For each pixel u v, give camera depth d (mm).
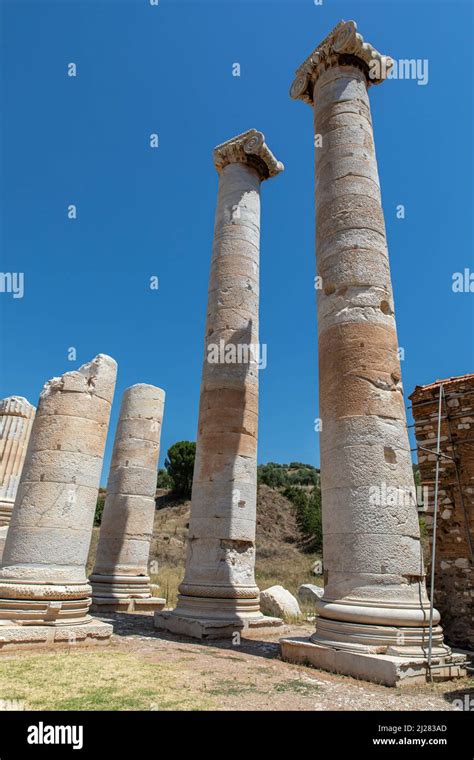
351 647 7211
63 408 9891
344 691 6297
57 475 9453
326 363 9180
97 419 10234
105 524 16828
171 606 17188
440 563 9852
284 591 15914
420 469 10688
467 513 9688
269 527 41938
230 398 12711
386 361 8828
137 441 17719
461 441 10070
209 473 12148
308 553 37406
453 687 6602
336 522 8156
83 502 9633
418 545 7938
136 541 16609
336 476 8359
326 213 10234
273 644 10086
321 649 7637
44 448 9656
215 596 11070
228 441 12359
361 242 9633
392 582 7508
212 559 11430
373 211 10000
